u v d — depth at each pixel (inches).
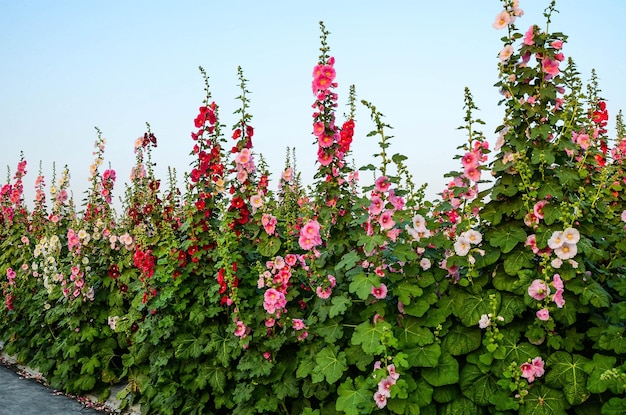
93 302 295.1
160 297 226.8
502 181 170.9
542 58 172.2
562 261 156.6
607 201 214.4
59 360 302.4
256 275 224.4
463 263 169.8
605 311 164.2
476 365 162.1
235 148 233.9
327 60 201.9
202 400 217.0
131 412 255.8
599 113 246.5
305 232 192.1
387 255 180.9
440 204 209.0
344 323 184.5
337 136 198.5
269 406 189.0
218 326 223.9
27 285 372.8
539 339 156.6
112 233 327.6
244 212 225.9
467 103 184.5
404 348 166.7
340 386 168.1
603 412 140.3
